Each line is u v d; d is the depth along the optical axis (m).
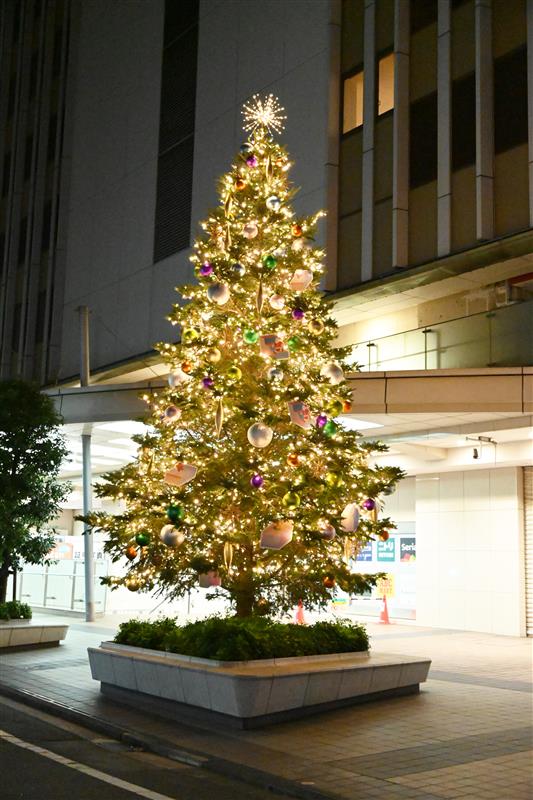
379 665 11.77
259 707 10.09
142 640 12.63
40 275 37.88
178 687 11.03
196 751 8.95
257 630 11.53
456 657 16.89
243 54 27.44
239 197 13.56
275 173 13.85
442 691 12.77
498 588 21.81
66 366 34.72
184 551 12.57
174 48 31.28
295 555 12.43
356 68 23.58
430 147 21.17
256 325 12.74
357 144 23.14
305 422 11.73
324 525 11.93
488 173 19.44
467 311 21.52
